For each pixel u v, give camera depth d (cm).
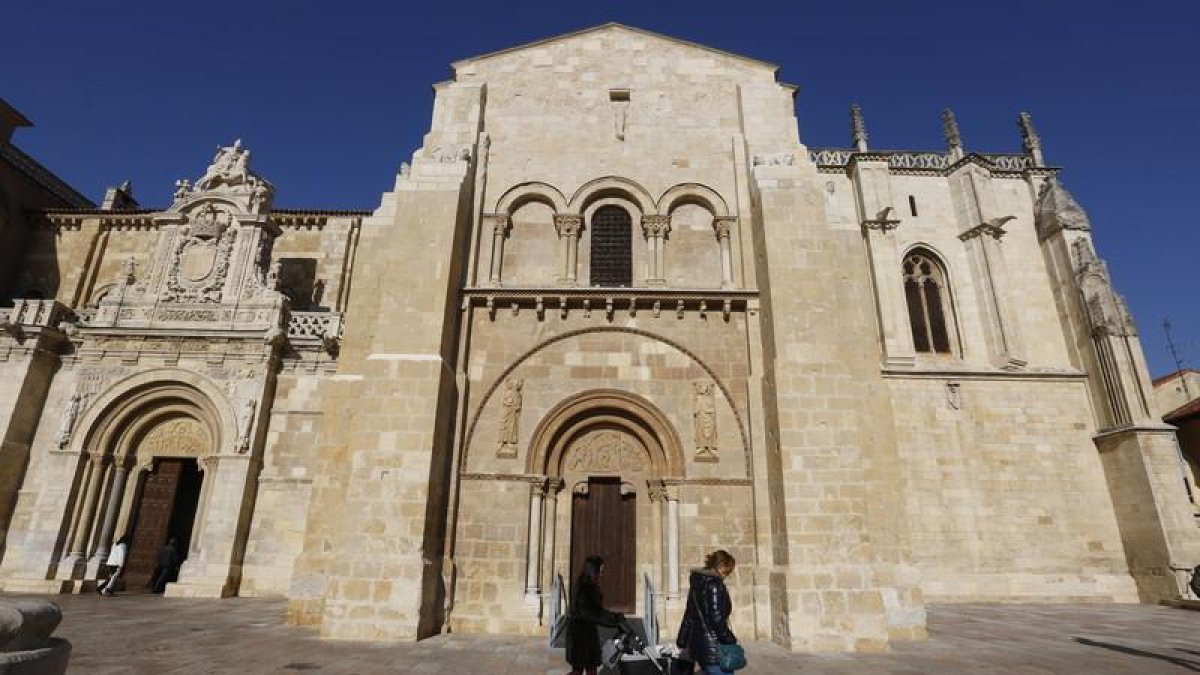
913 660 1208
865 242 3080
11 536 2319
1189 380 3453
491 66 2141
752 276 1842
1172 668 1117
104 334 2528
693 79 2133
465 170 1842
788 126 2017
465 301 1783
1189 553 2369
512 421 1695
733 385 1730
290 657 1120
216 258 2736
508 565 1575
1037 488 2656
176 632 1366
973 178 3158
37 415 2488
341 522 1541
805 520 1428
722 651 714
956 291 3064
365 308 1744
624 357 1770
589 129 2070
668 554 1583
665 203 1975
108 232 3319
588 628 846
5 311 2600
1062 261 2992
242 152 2986
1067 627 1723
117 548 2267
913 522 2595
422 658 1148
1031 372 2808
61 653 400
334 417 1633
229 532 2278
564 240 1930
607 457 1727
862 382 1677
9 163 3228
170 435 2538
